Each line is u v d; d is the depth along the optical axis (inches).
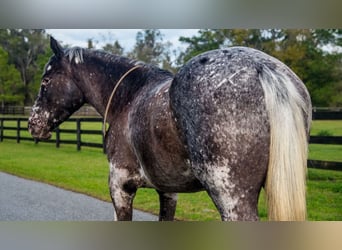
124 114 83.2
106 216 143.6
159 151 67.2
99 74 92.8
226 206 57.6
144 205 158.6
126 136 80.7
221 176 57.2
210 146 57.5
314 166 160.7
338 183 160.9
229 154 56.4
